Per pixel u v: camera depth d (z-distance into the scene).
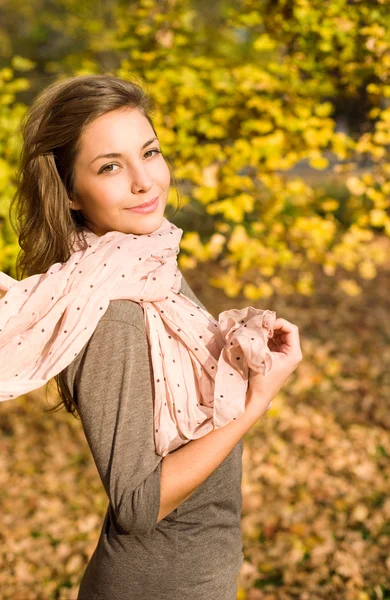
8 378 1.30
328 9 3.76
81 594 1.53
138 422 1.28
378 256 3.87
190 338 1.34
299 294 7.50
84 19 5.81
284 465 4.20
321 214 4.06
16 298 1.33
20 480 4.12
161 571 1.40
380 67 3.78
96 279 1.30
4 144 3.69
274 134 3.58
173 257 1.44
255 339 1.28
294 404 5.00
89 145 1.35
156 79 3.85
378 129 3.69
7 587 3.24
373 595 3.10
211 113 3.83
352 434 4.55
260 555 3.38
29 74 9.16
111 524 1.43
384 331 6.52
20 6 9.72
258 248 3.54
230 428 1.30
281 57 4.18
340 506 3.76
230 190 3.53
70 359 1.26
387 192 3.55
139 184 1.36
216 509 1.45
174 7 4.36
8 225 3.46
